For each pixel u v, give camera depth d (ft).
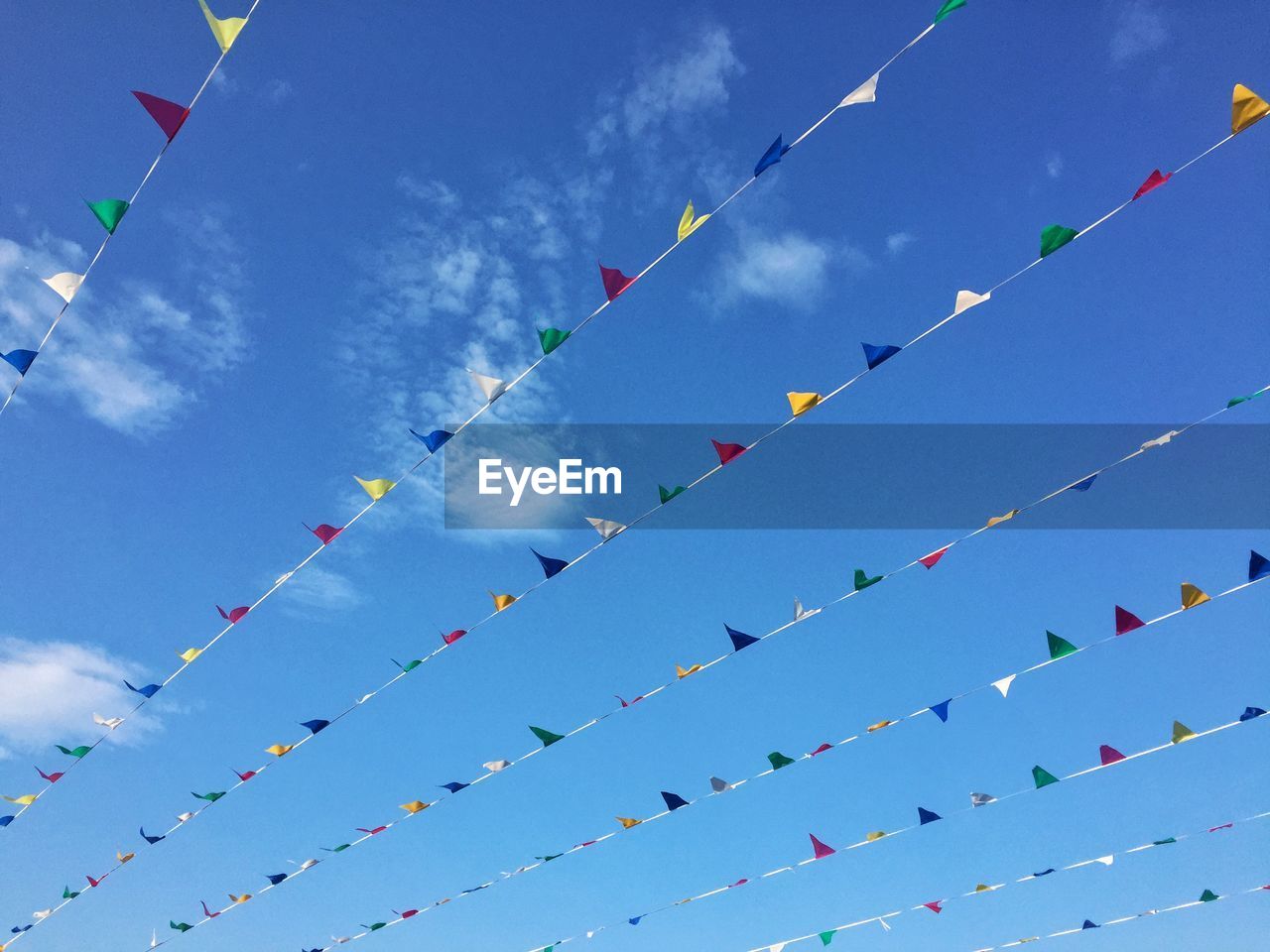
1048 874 17.01
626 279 10.24
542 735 15.76
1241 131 8.76
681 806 16.44
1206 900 16.57
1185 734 13.78
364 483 12.62
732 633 13.79
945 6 8.61
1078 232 9.52
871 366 10.59
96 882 18.85
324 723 16.17
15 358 10.91
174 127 8.80
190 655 15.08
